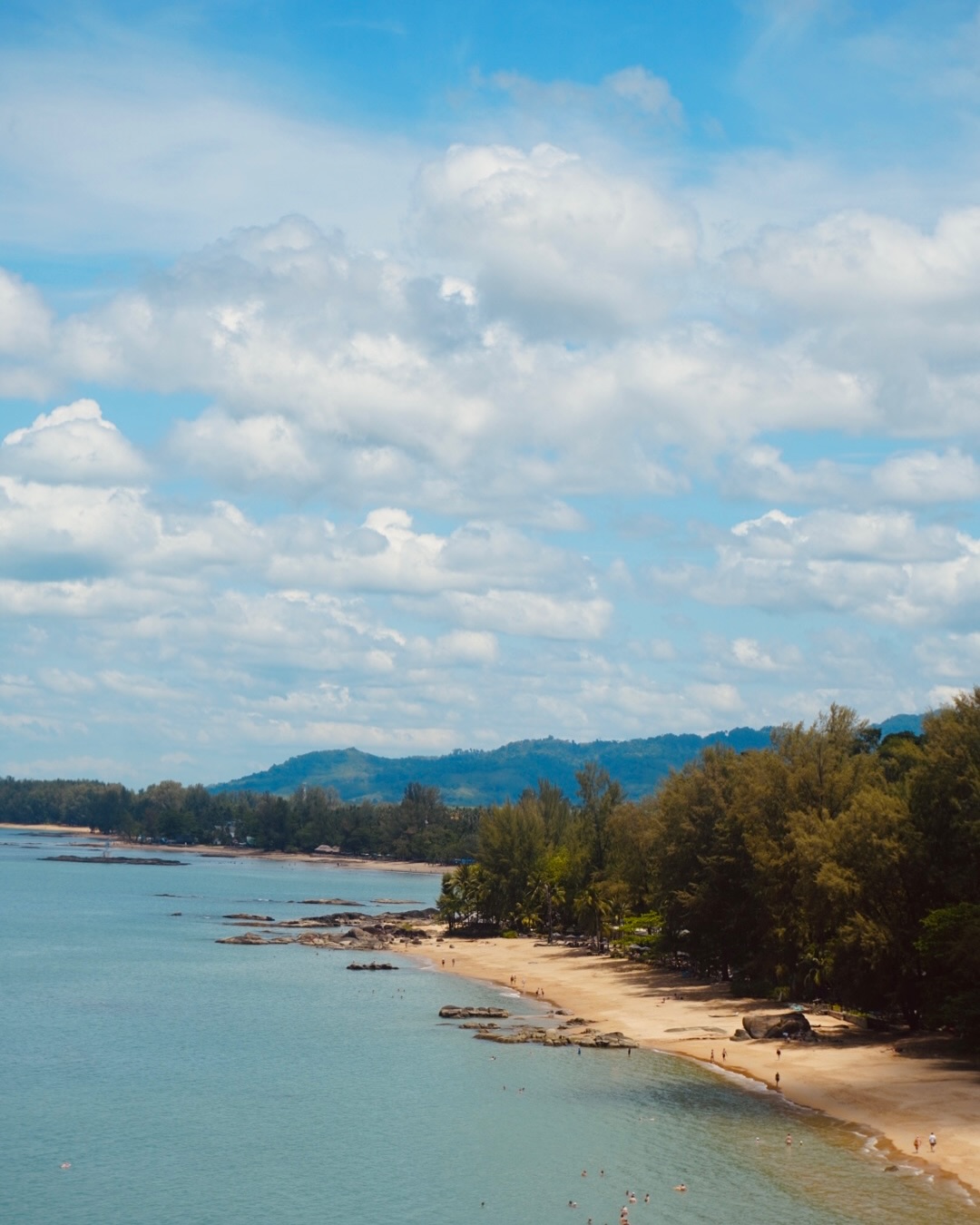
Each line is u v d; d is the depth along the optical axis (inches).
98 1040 4306.1
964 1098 3132.4
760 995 4977.9
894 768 5221.5
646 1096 3373.5
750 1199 2496.3
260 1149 2928.2
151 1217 2474.2
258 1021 4719.5
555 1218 2437.3
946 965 3607.3
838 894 3848.4
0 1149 2935.5
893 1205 2422.5
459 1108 3294.8
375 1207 2519.7
